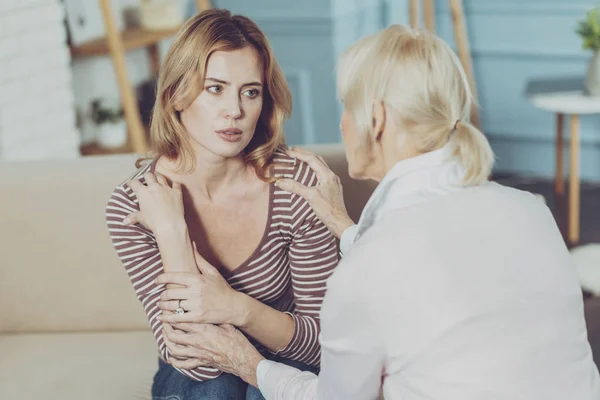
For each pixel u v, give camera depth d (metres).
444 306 1.12
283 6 4.08
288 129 4.32
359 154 1.26
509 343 1.13
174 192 1.54
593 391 1.18
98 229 2.06
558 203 3.76
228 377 1.60
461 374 1.12
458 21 3.95
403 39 1.20
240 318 1.53
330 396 1.28
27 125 3.41
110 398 1.82
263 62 1.52
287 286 1.70
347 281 1.16
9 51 3.29
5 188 2.08
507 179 4.18
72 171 2.09
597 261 2.48
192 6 4.38
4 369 1.96
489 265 1.15
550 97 3.38
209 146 1.50
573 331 1.19
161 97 1.52
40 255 2.10
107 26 3.41
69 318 2.13
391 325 1.14
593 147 4.08
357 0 4.14
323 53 4.09
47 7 3.43
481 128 4.31
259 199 1.61
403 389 1.18
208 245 1.63
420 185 1.20
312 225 1.61
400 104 1.19
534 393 1.13
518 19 4.06
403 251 1.14
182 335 1.53
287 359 1.65
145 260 1.60
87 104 3.90
